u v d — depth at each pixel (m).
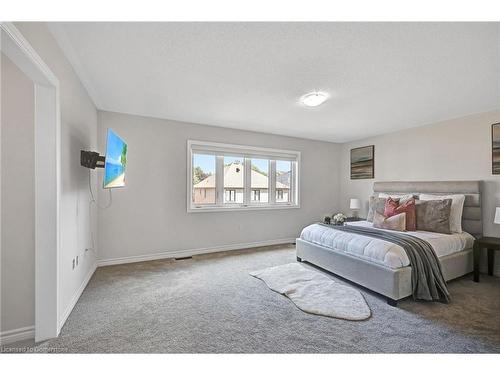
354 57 1.97
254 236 4.59
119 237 3.46
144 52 1.95
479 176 3.31
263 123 4.01
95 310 2.15
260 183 4.74
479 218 3.20
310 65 2.12
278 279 2.87
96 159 2.46
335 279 2.93
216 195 4.30
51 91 1.73
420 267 2.37
